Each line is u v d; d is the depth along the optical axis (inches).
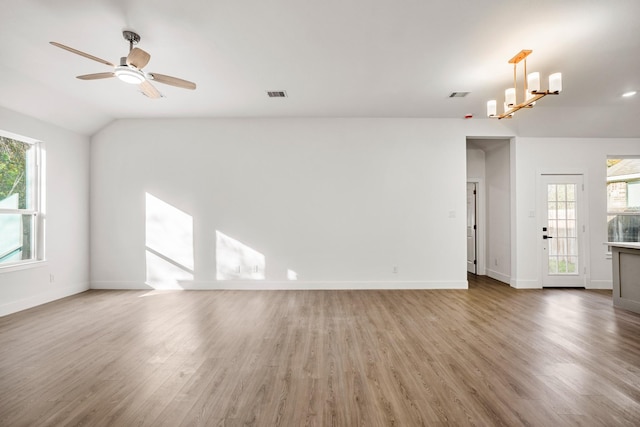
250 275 222.5
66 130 203.5
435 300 192.4
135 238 222.7
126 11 107.5
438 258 224.4
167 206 223.1
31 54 136.6
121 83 166.2
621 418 78.4
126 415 79.2
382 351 117.6
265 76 158.2
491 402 85.1
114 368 104.2
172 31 119.5
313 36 123.1
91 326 144.9
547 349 119.8
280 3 103.7
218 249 222.5
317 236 223.5
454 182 225.0
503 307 177.3
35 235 186.1
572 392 90.1
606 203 229.6
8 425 75.4
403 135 225.1
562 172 228.7
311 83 166.2
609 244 180.1
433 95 182.7
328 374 100.3
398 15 109.9
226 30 119.0
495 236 259.1
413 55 137.4
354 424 76.0
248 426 75.1
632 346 122.6
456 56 137.9
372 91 177.2
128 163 223.5
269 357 112.4
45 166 188.9
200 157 223.8
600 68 147.4
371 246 223.9
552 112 207.0
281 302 187.3
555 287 228.7
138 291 215.2
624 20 110.7
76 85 168.1
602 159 229.9
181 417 78.4
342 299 194.7
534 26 115.3
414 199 225.0
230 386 93.0
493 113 158.4
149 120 223.5
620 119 211.9
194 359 110.8
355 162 224.8
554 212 229.8
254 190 223.8
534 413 80.4
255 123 224.5
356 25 115.8
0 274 161.5
